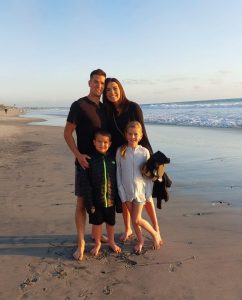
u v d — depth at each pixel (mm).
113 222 3955
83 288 3227
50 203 5867
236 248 3936
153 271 3500
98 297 3082
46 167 9344
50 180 7680
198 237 4297
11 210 5527
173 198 6074
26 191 6727
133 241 4273
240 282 3240
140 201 3959
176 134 17859
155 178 3928
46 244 4215
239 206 5480
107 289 3203
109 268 3598
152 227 4207
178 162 9617
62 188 6902
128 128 3904
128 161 3916
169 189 6688
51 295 3121
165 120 29297
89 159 3818
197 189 6637
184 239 4258
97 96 3980
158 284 3260
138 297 3068
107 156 3885
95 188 3818
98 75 3883
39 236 4453
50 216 5195
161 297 3055
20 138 18500
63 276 3449
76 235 4469
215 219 4922
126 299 3045
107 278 3395
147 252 3936
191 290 3143
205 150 11773
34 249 4082
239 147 12242
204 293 3090
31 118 50094
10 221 5023
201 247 4008
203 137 15992
